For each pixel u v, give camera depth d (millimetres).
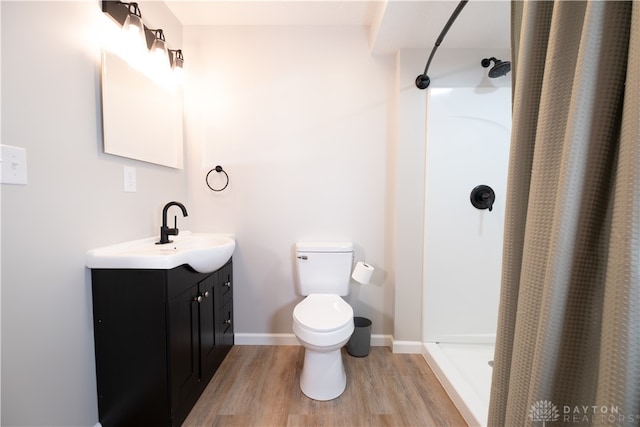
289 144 1756
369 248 1784
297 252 1650
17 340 785
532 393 536
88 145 1025
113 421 1073
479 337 1705
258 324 1823
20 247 790
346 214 1773
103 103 1080
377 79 1720
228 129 1755
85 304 1014
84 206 1011
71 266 957
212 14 1624
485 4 1256
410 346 1721
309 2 1515
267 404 1278
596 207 490
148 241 1374
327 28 1711
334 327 1220
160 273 1032
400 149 1665
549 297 516
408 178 1674
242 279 1809
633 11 432
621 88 462
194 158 1766
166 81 1550
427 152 1644
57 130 898
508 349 666
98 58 1069
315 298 1537
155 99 1440
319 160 1756
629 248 429
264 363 1609
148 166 1401
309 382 1328
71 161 954
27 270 809
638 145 422
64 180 927
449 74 1623
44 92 856
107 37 1112
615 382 436
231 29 1719
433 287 1691
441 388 1397
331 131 1746
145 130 1358
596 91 475
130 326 1046
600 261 492
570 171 494
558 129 537
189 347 1213
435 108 1625
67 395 936
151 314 1042
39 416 843
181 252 1107
